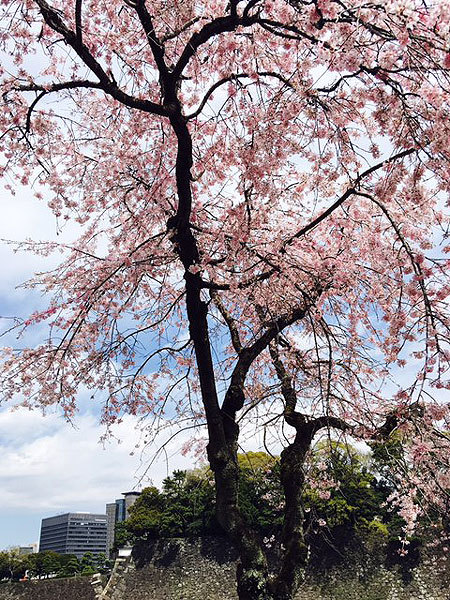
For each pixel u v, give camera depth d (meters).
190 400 7.71
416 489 6.14
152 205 7.05
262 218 6.90
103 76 5.60
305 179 6.85
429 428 5.76
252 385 8.16
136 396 7.85
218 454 5.52
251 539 5.23
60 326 7.27
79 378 7.04
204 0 6.65
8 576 51.25
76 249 7.01
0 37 6.13
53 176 6.85
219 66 6.71
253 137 5.62
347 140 5.67
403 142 4.84
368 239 6.66
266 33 6.14
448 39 4.01
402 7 4.04
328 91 5.25
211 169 7.12
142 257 6.47
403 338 5.51
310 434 6.15
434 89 4.64
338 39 4.41
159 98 6.93
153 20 6.67
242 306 7.80
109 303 7.17
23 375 6.87
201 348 5.85
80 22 5.44
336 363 6.59
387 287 7.06
